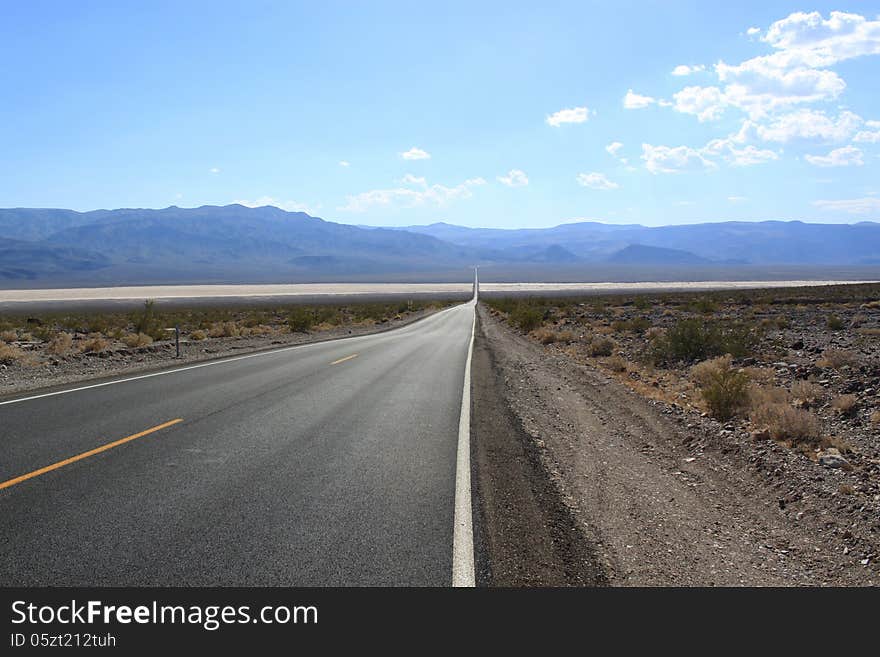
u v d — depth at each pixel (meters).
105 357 20.30
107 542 5.15
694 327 19.78
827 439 9.34
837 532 6.11
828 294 65.06
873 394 12.22
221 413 10.70
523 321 36.97
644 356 20.11
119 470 7.20
